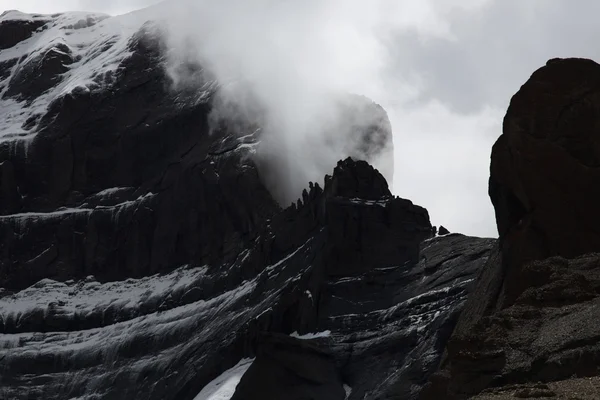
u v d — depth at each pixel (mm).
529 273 64438
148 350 120688
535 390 43000
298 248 109375
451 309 90250
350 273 101188
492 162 73875
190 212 132500
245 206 127875
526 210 72375
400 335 92125
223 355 105500
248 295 112625
